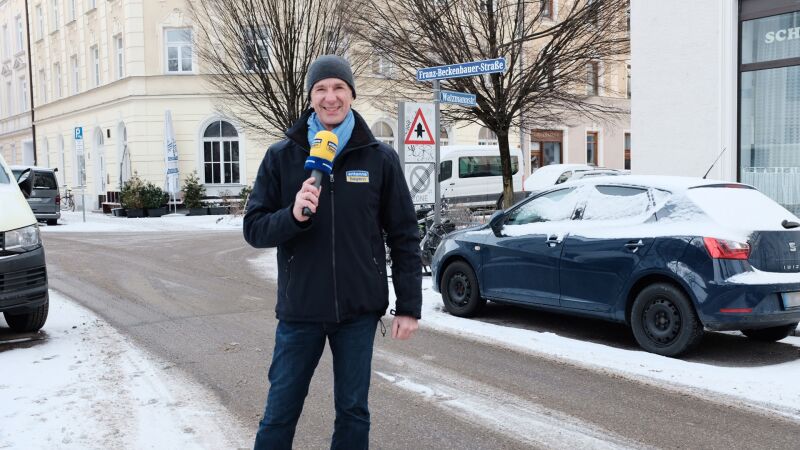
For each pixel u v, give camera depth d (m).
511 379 5.52
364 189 2.92
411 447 4.18
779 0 9.47
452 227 11.20
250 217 2.89
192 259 13.44
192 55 26.97
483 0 12.09
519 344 6.58
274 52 17.95
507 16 12.45
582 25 12.01
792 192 9.55
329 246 2.87
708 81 10.12
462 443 4.23
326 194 2.87
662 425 4.52
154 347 6.48
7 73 42.88
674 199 6.26
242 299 9.06
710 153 10.16
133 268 12.11
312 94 2.93
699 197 6.20
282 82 18.47
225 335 6.98
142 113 27.50
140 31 27.36
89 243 16.86
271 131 21.16
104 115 30.38
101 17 30.12
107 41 29.75
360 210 2.91
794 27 9.42
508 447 4.17
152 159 27.56
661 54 10.60
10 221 6.68
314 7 17.86
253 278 10.95
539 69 12.24
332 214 2.87
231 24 18.38
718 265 5.75
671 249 6.00
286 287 2.91
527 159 31.42
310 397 5.08
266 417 2.98
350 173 2.91
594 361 5.98
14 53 41.34
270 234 2.77
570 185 7.17
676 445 4.19
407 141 10.07
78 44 32.81
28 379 5.42
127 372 5.64
